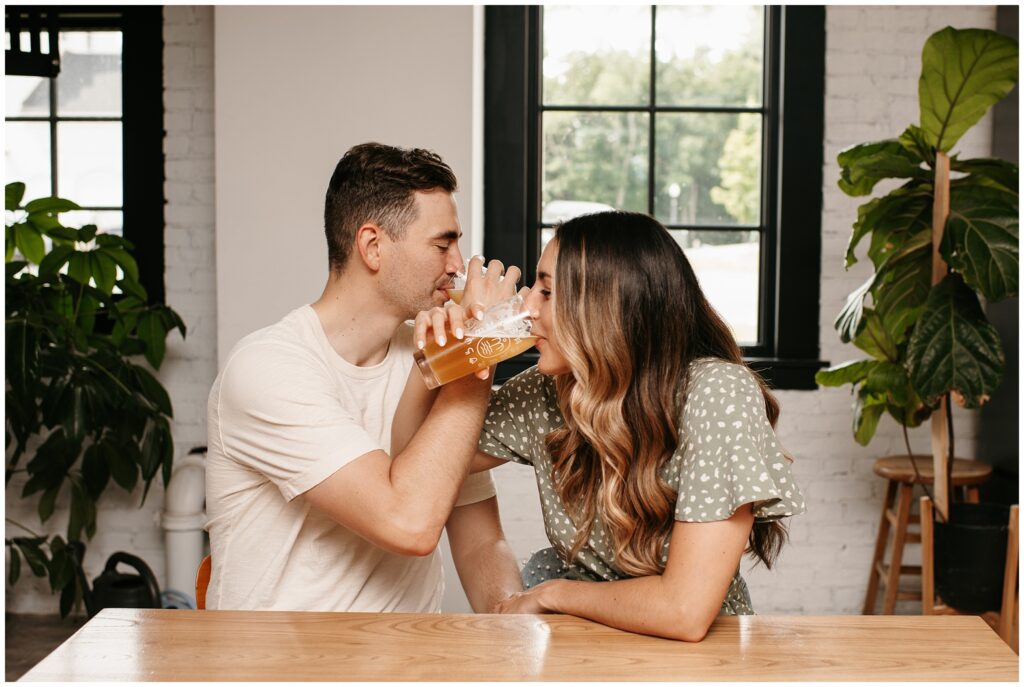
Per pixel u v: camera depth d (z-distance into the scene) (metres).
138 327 3.29
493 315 1.37
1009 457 3.32
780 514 1.25
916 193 2.88
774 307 3.76
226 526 1.56
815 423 3.67
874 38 3.59
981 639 1.17
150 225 3.60
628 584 1.25
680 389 1.34
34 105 3.65
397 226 1.53
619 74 3.75
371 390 1.60
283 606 1.54
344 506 1.38
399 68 3.21
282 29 3.21
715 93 3.74
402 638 1.16
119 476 3.19
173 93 3.57
